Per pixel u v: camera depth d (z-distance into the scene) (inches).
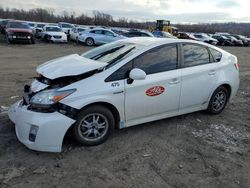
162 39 198.8
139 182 135.3
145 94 175.2
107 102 161.3
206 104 216.1
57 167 143.3
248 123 217.5
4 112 208.5
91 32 954.7
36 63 503.8
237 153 169.2
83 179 134.9
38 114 148.4
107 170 143.3
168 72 185.5
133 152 162.1
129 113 172.9
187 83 194.7
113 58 176.2
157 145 171.9
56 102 148.8
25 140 150.0
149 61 178.4
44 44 931.3
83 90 154.7
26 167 141.9
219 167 152.3
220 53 223.0
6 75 361.1
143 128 193.8
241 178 143.9
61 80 160.7
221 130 200.2
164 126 199.3
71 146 163.5
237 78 231.5
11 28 879.1
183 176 142.1
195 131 195.2
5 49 725.9
